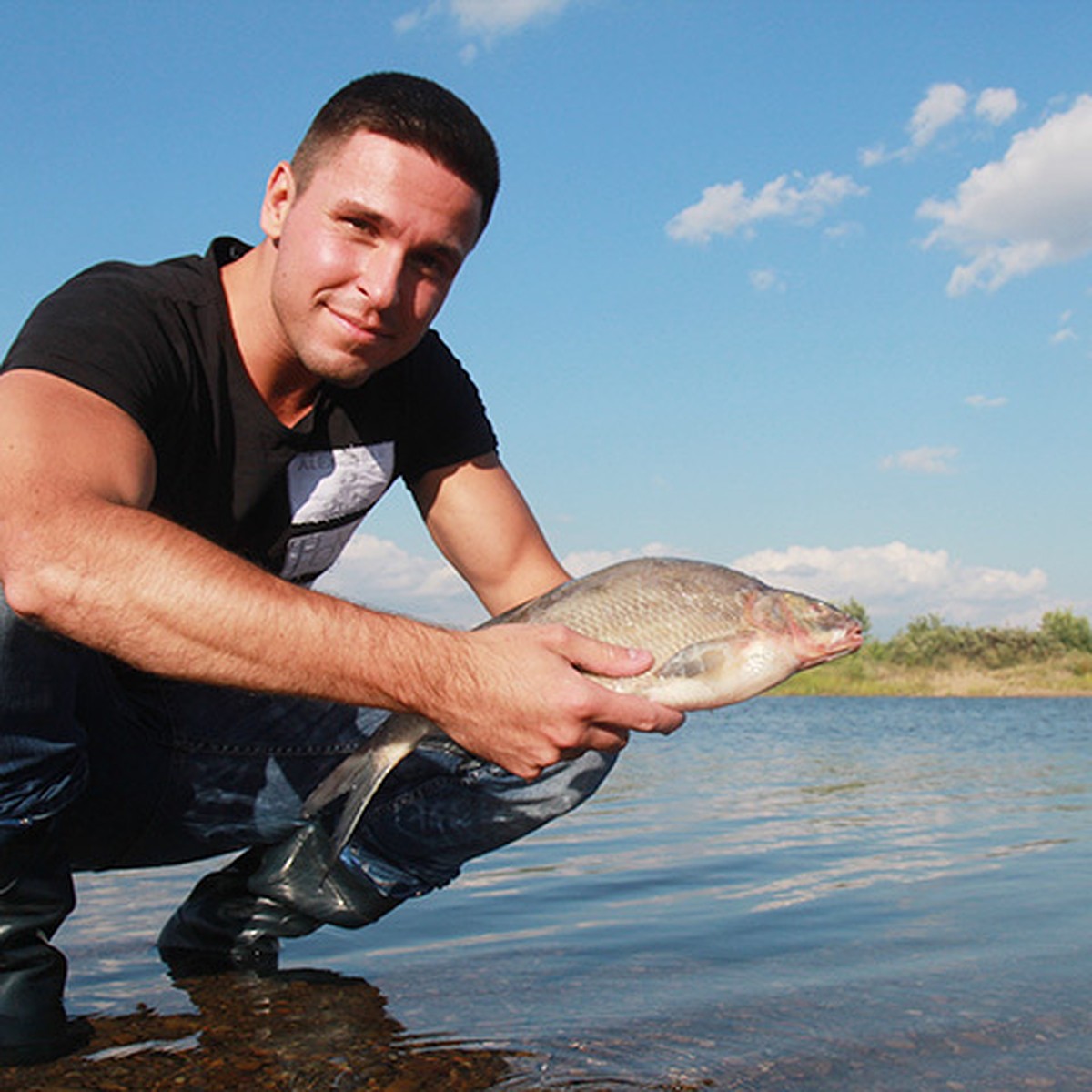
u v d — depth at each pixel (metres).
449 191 0.96
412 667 0.83
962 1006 1.01
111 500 0.83
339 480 1.14
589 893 1.61
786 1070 0.86
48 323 0.92
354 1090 0.83
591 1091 0.82
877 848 1.98
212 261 1.05
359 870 1.18
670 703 1.00
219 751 1.13
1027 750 4.72
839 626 1.04
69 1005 1.04
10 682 0.92
